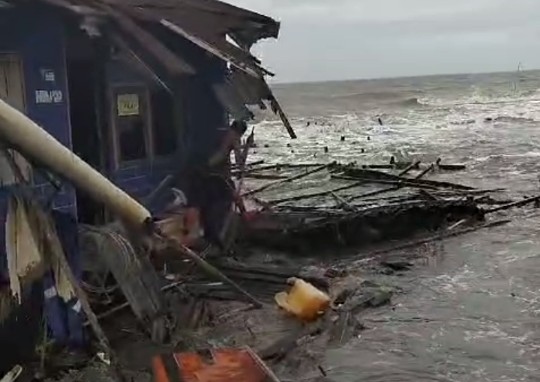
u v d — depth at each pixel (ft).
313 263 40.24
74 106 33.35
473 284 37.01
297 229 42.29
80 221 29.12
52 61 22.59
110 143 34.17
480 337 29.22
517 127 163.73
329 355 26.91
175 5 35.40
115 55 31.63
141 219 15.62
